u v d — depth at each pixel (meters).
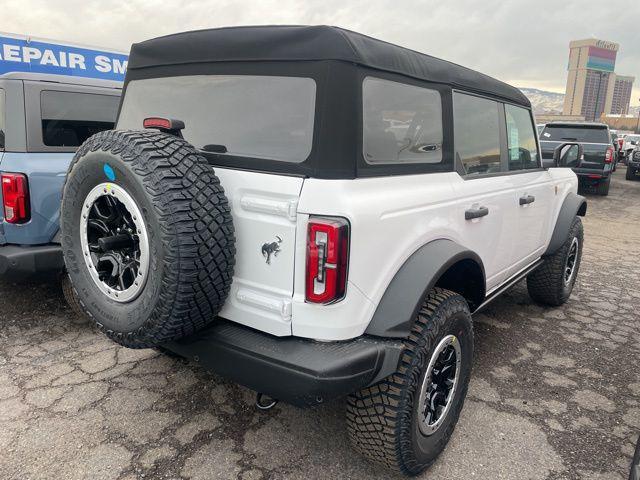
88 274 2.27
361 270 2.01
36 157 3.97
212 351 2.13
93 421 2.81
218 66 2.36
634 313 4.88
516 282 3.89
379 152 2.23
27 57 8.47
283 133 2.11
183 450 2.60
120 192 2.01
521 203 3.59
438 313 2.34
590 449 2.75
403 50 2.43
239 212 2.11
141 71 2.72
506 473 2.54
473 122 3.08
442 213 2.54
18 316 4.20
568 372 3.62
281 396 2.00
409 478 2.48
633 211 11.53
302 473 2.47
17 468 2.43
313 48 2.07
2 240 3.90
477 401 3.18
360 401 2.25
